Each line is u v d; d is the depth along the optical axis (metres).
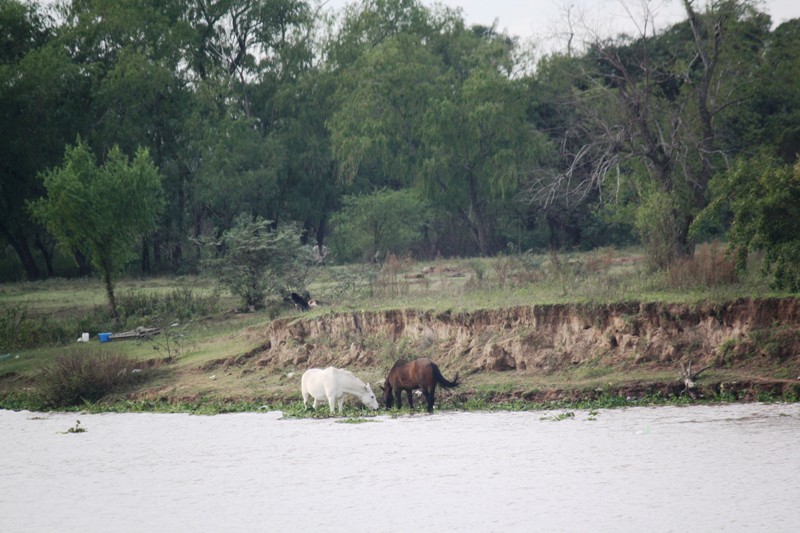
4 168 139.50
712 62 85.00
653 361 50.47
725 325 50.19
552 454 36.47
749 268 61.84
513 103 136.12
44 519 30.94
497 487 32.25
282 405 53.09
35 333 80.50
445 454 37.50
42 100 136.62
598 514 28.58
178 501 32.59
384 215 135.50
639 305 52.47
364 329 61.00
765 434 37.59
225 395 56.38
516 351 53.59
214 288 94.12
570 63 99.81
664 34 121.00
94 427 49.53
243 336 68.38
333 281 88.06
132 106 138.75
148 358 67.19
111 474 37.19
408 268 86.50
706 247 63.56
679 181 84.88
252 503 31.84
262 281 84.75
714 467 33.09
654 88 96.19
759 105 111.38
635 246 123.31
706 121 85.81
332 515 29.95
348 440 41.34
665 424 40.62
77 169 89.81
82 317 87.94
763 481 31.08
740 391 46.19
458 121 136.38
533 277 68.88
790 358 47.53
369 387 49.09
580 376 50.75
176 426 48.22
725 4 83.25
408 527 28.39
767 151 90.88
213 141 139.38
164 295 97.69
